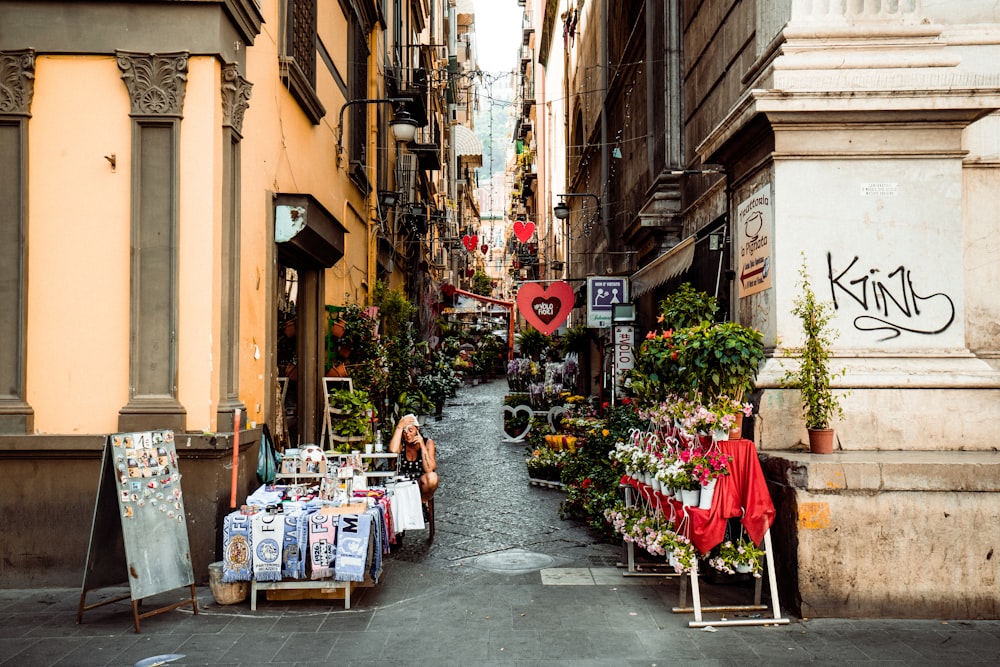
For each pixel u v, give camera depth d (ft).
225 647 14.66
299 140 28.66
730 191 22.88
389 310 46.39
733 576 19.06
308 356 29.91
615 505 20.97
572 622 16.15
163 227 18.84
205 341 18.79
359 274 44.73
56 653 14.32
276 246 24.68
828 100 18.56
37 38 18.75
